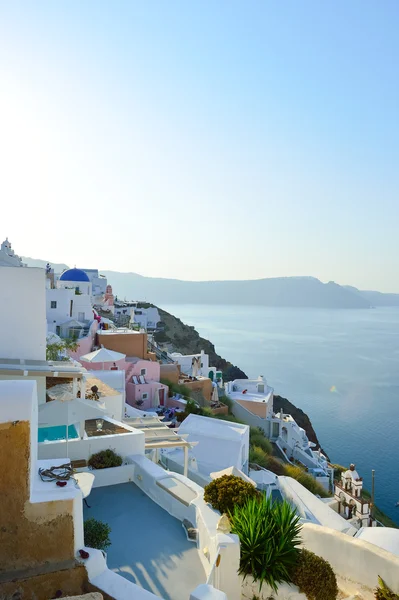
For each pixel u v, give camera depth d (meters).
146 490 14.88
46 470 9.31
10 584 7.93
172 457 24.25
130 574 10.39
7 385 8.38
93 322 53.25
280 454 49.00
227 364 107.69
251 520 11.17
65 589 8.30
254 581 10.71
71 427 16.09
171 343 102.06
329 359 189.88
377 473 65.56
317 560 10.92
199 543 11.62
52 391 17.80
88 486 11.08
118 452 16.19
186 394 51.03
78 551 8.76
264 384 64.75
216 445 27.16
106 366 42.16
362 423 92.44
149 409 44.09
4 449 8.04
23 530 8.21
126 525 12.69
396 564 11.06
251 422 55.28
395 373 157.88
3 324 15.98
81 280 73.19
